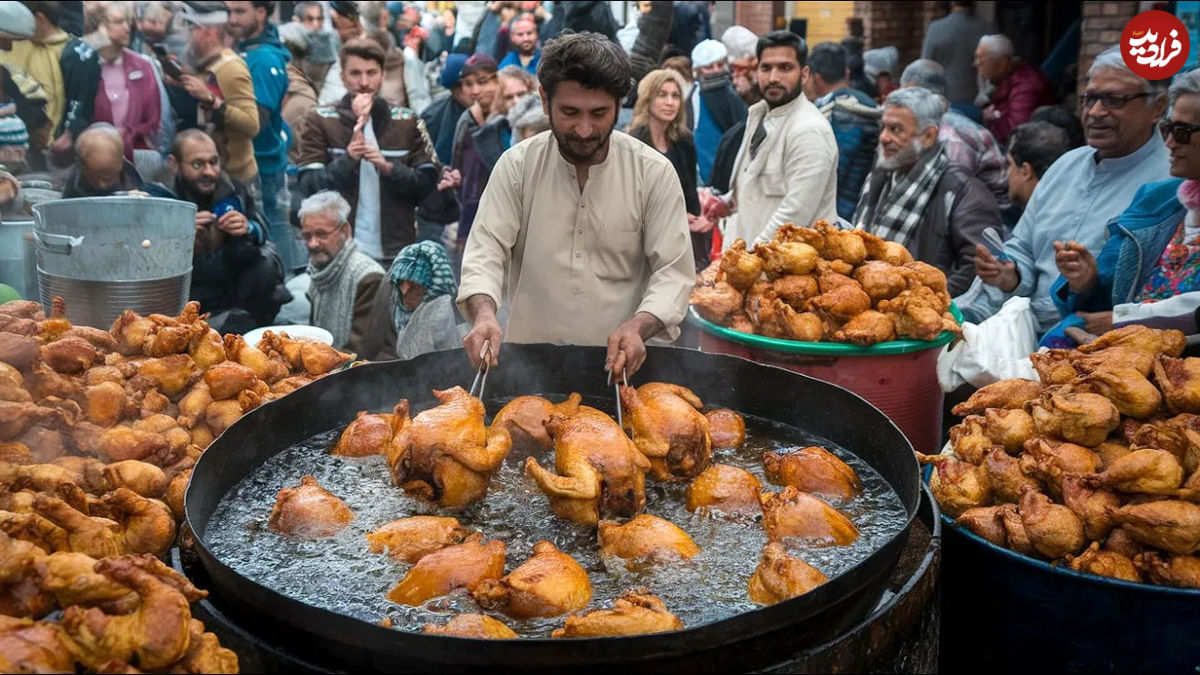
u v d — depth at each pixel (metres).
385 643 1.55
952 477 2.50
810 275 3.53
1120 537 2.24
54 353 2.29
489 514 2.15
